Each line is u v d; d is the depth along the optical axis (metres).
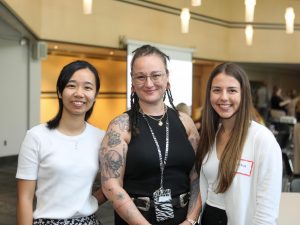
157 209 1.71
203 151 1.82
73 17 7.86
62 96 1.68
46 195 1.65
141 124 1.76
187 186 1.83
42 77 8.86
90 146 1.72
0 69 7.32
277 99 12.23
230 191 1.69
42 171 1.64
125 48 8.90
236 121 1.73
